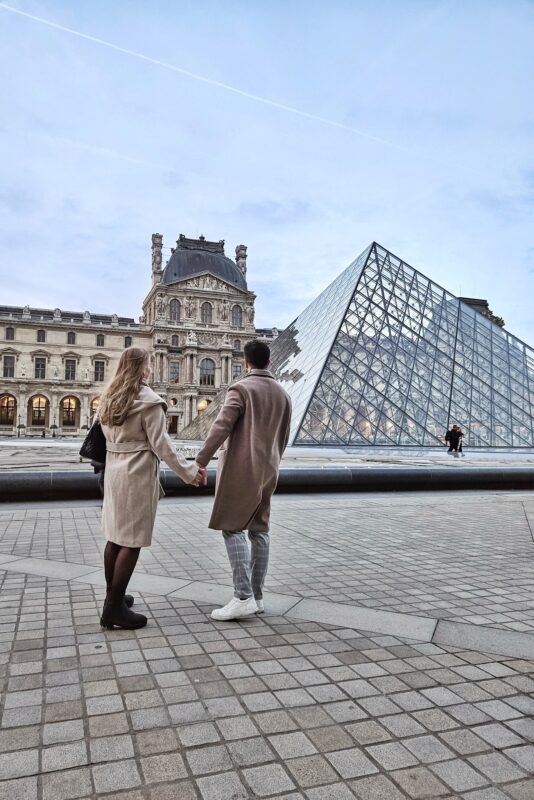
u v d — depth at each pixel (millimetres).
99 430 5254
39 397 102062
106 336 104125
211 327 105938
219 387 104938
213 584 6289
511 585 6457
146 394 4941
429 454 27594
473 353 37969
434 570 7109
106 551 4984
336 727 3273
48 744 3037
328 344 34281
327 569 7102
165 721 3305
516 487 17453
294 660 4242
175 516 11117
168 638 4645
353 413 30812
